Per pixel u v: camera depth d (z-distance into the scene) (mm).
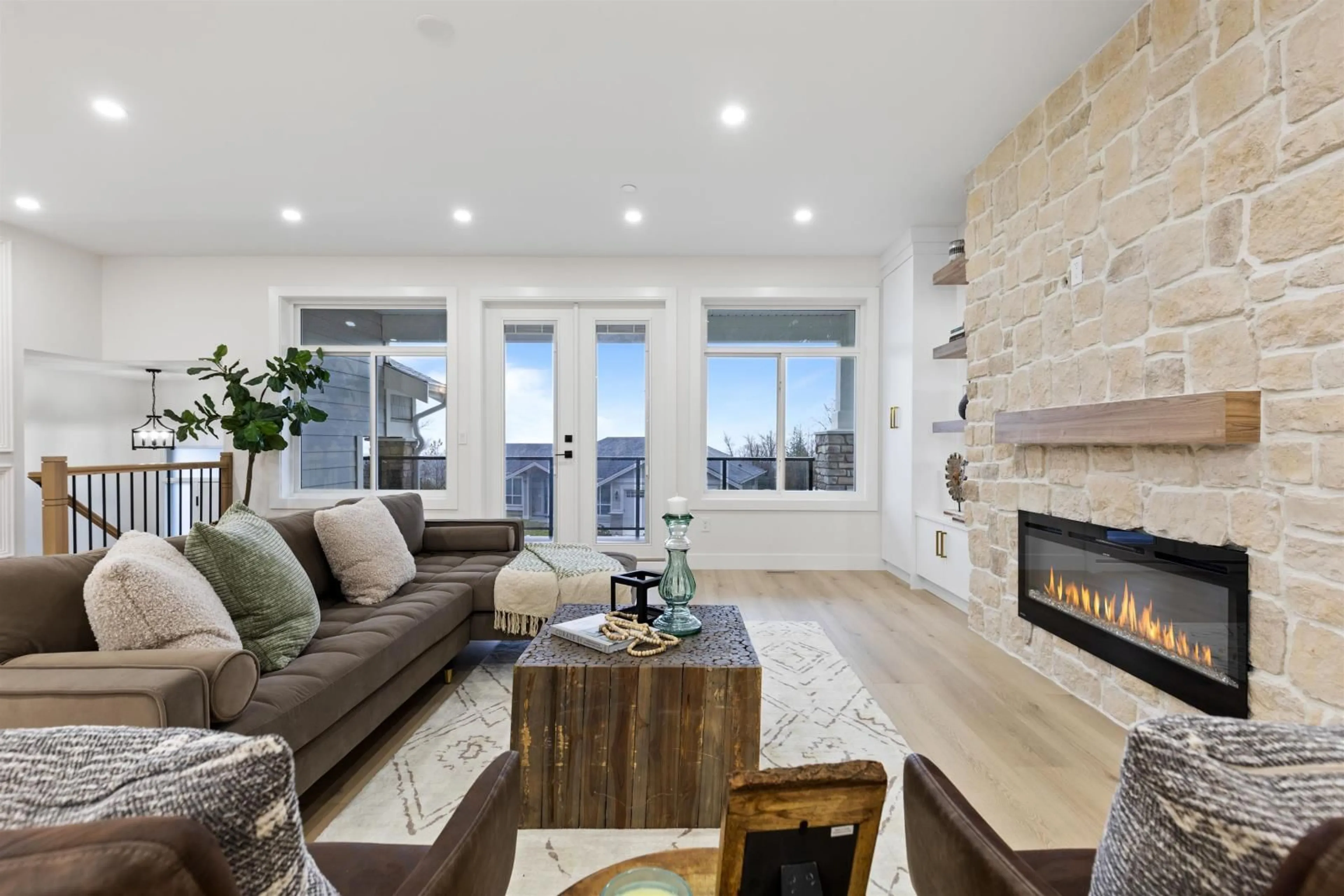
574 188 3514
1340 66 1452
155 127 2805
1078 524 2365
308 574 2355
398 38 2213
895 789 1729
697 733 1578
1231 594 1729
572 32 2182
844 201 3705
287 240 4371
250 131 2846
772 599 3877
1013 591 2816
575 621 1867
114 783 430
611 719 1574
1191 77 1855
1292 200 1562
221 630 1491
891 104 2637
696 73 2428
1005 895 686
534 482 4945
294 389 4840
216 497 5156
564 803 1565
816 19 2117
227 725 1289
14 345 3990
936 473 4176
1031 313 2666
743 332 5000
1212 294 1785
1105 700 2221
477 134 2893
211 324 4727
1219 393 1658
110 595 1354
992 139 2930
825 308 4953
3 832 328
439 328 4949
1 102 2588
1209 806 442
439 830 1543
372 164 3199
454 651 2523
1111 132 2191
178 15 2074
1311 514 1517
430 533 3434
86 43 2213
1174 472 1929
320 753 1594
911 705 2289
